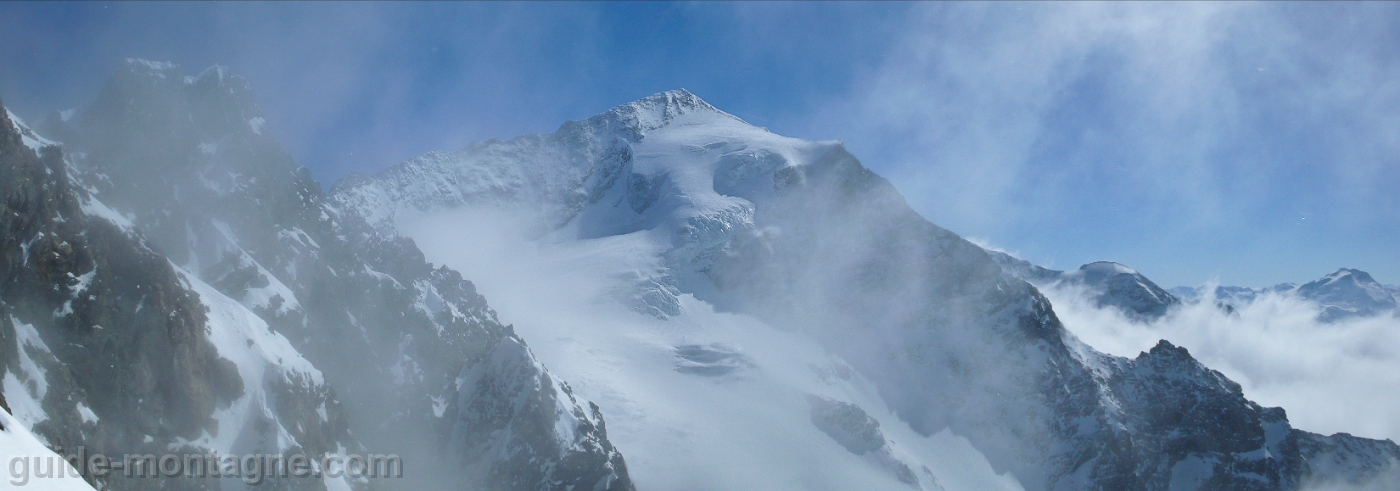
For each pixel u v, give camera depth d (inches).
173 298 3201.3
